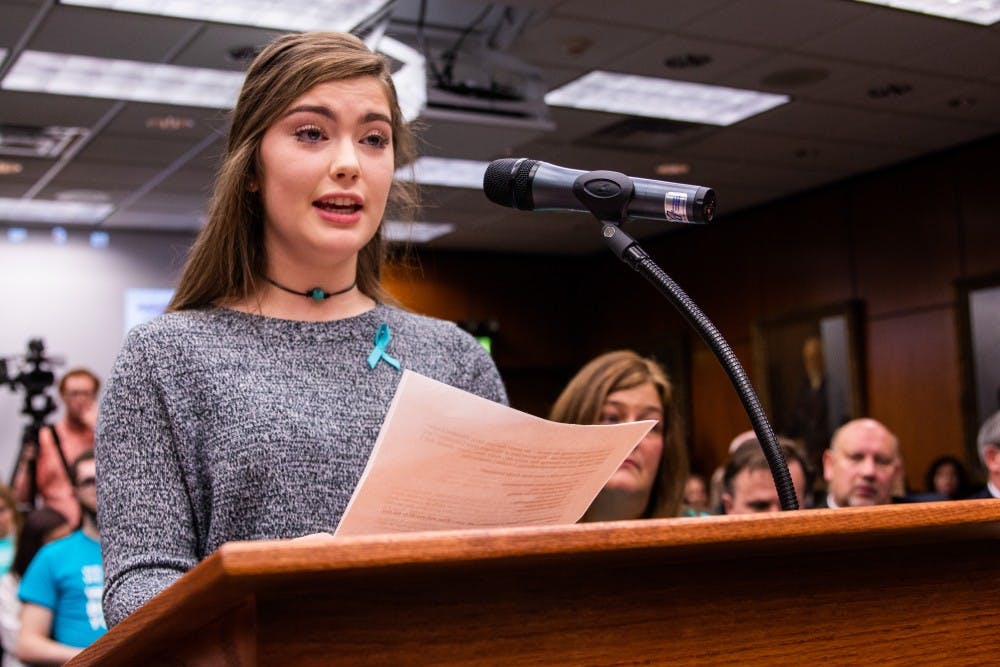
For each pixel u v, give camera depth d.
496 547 0.71
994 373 8.34
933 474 7.59
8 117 7.42
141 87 7.01
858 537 0.85
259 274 1.50
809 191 9.86
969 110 7.71
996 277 8.33
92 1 5.76
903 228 9.06
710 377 10.90
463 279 12.16
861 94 7.34
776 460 1.18
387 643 0.76
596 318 12.43
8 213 10.06
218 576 0.66
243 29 6.12
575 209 1.33
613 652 0.83
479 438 0.98
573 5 5.85
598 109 7.52
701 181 9.44
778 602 0.90
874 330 9.28
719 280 10.82
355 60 1.43
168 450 1.35
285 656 0.74
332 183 1.41
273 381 1.40
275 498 1.33
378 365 1.47
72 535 4.22
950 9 6.07
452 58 6.07
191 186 9.21
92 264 10.66
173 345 1.40
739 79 7.03
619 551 0.76
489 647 0.79
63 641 4.09
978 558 1.02
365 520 0.98
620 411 2.47
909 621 0.97
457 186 9.15
